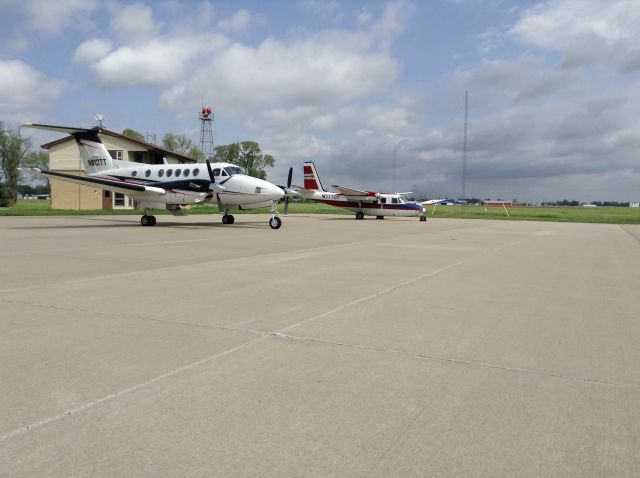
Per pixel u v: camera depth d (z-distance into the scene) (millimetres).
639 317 6008
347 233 20812
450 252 13641
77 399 3328
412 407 3295
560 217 48406
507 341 4887
